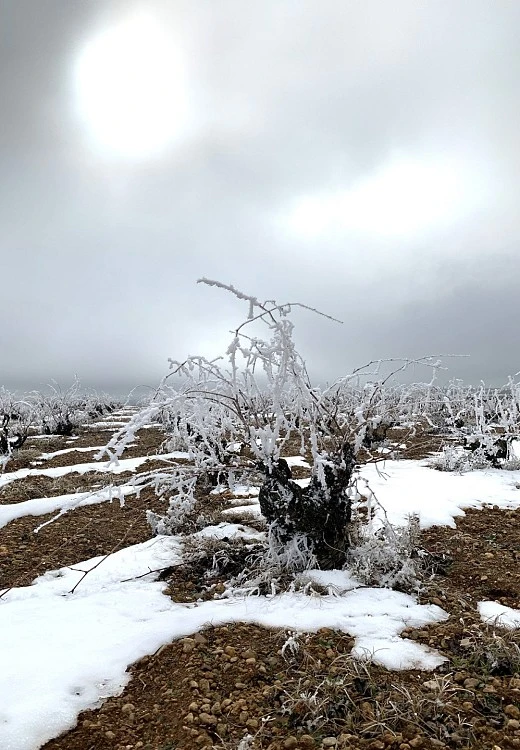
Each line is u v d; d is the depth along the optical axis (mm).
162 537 5949
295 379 4535
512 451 10414
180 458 11031
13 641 3574
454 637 3455
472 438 10281
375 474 9203
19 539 6363
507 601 4059
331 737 2545
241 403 5219
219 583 4578
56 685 3033
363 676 3006
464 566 4867
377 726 2594
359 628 3596
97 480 9648
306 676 3041
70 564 5438
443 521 6277
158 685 3072
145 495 8289
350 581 4410
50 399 20625
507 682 2930
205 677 3084
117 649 3439
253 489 8203
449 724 2590
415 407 10289
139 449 14000
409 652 3270
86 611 4078
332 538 4762
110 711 2859
